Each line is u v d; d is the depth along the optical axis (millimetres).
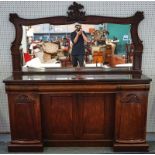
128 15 3695
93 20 3689
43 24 3707
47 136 3545
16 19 3693
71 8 3670
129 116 3318
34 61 3789
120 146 3377
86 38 3730
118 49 3756
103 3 3678
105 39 3736
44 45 3756
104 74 3740
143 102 3295
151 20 3707
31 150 3422
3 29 3752
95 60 3783
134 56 3760
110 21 3688
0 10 3707
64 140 3541
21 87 3270
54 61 3793
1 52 3811
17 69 3791
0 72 3857
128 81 3229
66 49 3764
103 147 3533
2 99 3920
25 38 3736
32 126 3369
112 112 3441
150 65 3820
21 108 3324
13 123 3375
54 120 3482
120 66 3791
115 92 3285
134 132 3357
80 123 3473
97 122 3473
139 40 3723
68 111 3449
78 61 3789
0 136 3922
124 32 3717
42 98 3428
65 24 3703
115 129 3371
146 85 3250
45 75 3711
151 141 3721
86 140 3531
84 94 3389
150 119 3934
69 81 3248
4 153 3393
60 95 3395
